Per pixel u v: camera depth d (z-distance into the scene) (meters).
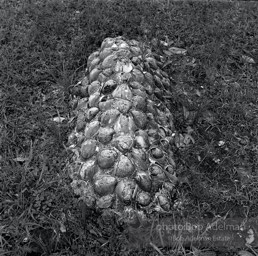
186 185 2.91
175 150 3.12
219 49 3.99
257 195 2.91
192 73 3.86
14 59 3.71
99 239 2.57
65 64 3.72
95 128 2.88
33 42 3.90
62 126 3.21
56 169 2.93
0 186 2.78
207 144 3.20
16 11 4.24
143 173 2.66
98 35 4.04
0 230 2.56
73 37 4.03
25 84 3.56
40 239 2.51
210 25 4.29
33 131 3.20
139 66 3.26
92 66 3.44
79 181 2.76
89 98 3.11
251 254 2.57
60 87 3.53
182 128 3.36
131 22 4.20
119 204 2.59
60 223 2.61
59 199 2.73
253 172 3.08
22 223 2.57
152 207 2.64
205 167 3.11
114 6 4.40
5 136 3.09
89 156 2.80
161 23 4.26
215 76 3.80
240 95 3.59
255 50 4.15
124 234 2.54
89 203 2.65
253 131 3.37
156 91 3.27
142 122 2.85
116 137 2.77
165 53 3.98
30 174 2.87
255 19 4.50
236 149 3.23
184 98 3.50
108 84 3.02
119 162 2.65
